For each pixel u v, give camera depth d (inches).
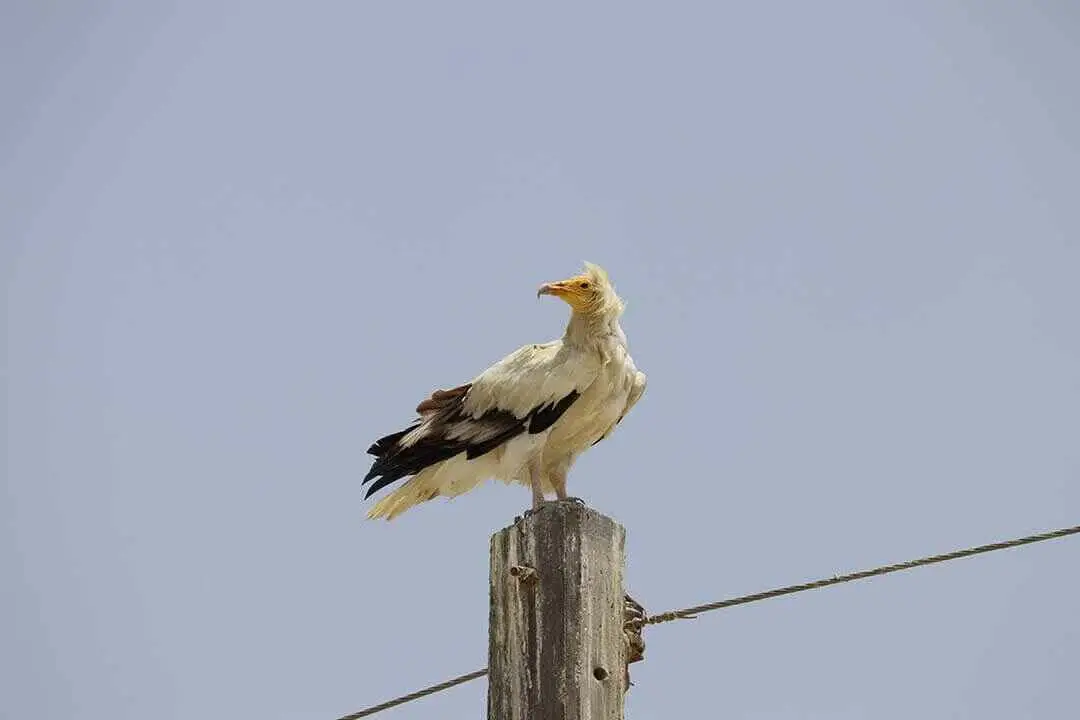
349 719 497.0
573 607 379.2
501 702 381.4
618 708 380.5
